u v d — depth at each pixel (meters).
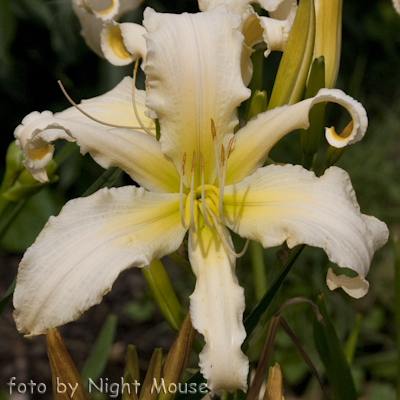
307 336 1.22
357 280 0.54
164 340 1.40
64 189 1.52
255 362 0.68
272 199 0.55
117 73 1.23
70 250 0.52
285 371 1.20
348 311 1.31
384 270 1.36
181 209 0.55
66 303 0.51
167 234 0.55
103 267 0.52
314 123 0.59
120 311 1.46
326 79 0.61
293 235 0.54
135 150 0.55
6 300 0.58
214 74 0.55
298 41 0.57
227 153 0.56
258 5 0.62
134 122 0.59
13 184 0.64
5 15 1.16
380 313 1.31
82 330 1.42
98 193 0.54
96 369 0.70
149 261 0.53
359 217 0.54
